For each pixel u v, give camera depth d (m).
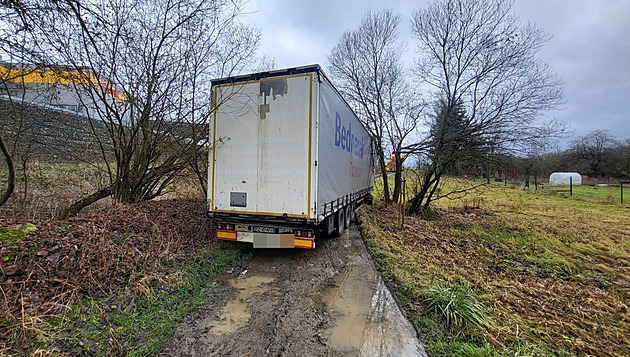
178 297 3.65
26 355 2.24
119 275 3.68
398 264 5.25
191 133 7.27
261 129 5.12
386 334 3.07
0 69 4.45
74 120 6.69
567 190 25.02
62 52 4.76
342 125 6.71
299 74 4.93
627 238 8.24
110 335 2.65
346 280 4.64
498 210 13.52
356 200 9.12
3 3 3.26
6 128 5.31
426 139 11.38
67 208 5.61
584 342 3.02
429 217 11.27
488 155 9.81
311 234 4.99
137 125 6.36
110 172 6.71
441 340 2.97
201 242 5.73
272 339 2.93
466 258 6.05
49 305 2.79
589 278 5.20
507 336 2.98
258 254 5.81
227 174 5.34
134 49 5.90
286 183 5.00
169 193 8.87
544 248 7.01
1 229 3.53
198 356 2.60
